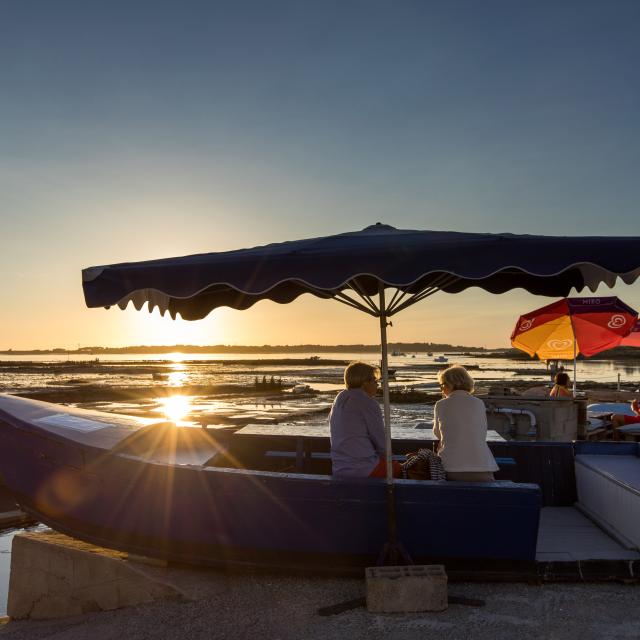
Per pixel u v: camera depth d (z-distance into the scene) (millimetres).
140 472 4977
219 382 83312
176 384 75500
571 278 5082
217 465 5918
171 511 4844
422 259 3568
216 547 4742
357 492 4438
